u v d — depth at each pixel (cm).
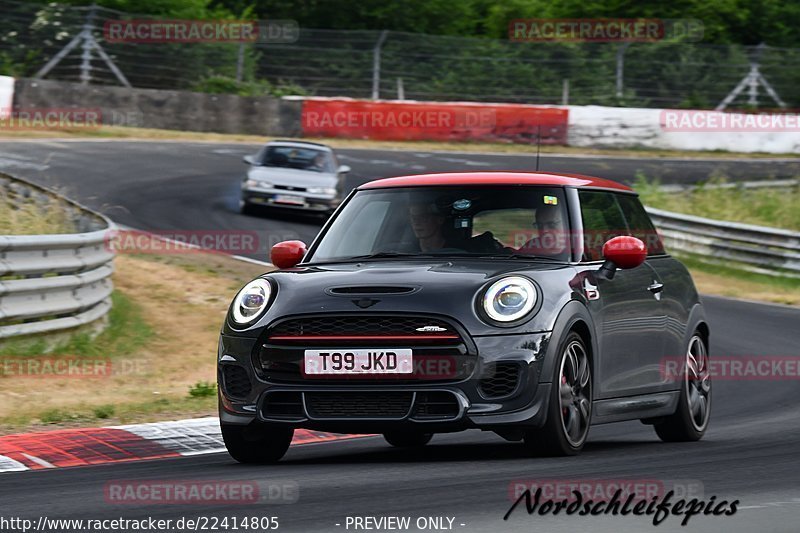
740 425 2930
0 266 3472
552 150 11269
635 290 2359
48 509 1580
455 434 2767
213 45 11569
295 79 11762
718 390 3778
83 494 1714
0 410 2889
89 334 4016
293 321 2019
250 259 5941
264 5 14712
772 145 11712
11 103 9819
